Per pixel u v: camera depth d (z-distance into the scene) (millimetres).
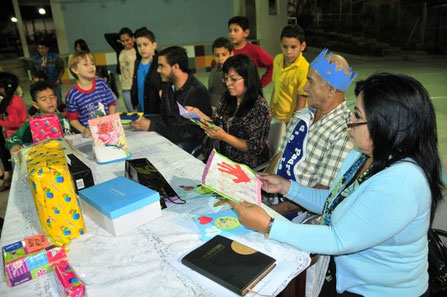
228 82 2211
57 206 1202
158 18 9062
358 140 1085
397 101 969
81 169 1607
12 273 1037
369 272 1154
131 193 1350
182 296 971
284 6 10602
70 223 1235
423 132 991
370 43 12266
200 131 2770
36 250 1097
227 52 3451
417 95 970
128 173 1708
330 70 1553
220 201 1463
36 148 1412
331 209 1267
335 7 13141
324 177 1639
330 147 1643
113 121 2088
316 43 14250
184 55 2750
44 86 2693
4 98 3434
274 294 974
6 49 8945
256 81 2205
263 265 1042
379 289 1168
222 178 1322
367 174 1107
